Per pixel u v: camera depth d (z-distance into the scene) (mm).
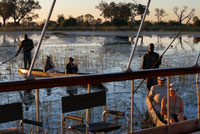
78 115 6730
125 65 15336
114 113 3674
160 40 37844
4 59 18562
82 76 3371
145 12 3588
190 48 25938
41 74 13008
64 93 9156
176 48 26141
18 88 3076
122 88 9695
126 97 8164
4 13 72625
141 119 6480
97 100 3486
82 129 3391
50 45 29469
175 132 4223
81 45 29797
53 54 20406
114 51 23203
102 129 3475
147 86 8523
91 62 16062
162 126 4109
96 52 22297
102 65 14734
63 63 16094
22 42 14633
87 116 3746
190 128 4367
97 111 6883
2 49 25844
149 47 8695
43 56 19031
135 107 7273
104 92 3537
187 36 46250
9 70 13938
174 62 16125
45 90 9453
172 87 5605
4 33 57750
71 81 3320
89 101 3428
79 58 17953
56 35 50531
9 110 2992
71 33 56906
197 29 51750
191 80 9750
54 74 12570
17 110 3031
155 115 6145
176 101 5664
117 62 16312
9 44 32156
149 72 3783
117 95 8312
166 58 17953
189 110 7047
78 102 3348
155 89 6402
